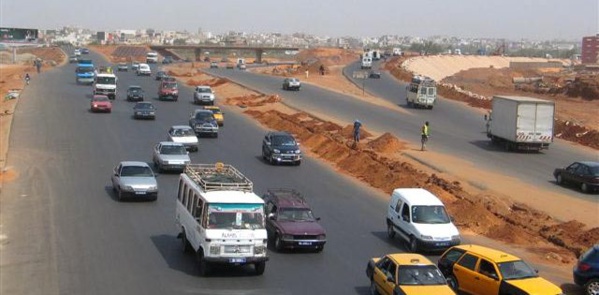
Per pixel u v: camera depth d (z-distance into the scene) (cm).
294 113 6600
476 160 4578
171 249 2394
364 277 2162
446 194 3391
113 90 7425
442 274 1891
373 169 3972
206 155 4412
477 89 11350
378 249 2523
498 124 5191
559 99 9831
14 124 5425
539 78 13175
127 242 2459
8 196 3134
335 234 2717
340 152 4519
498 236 2800
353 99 8025
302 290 2005
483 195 3441
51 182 3459
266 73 12594
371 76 11288
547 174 4244
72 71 11994
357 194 3512
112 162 4044
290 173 3975
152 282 2023
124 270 2133
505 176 4091
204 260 2066
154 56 16850
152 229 2658
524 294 1772
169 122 5872
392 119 6450
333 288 2038
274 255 2388
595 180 3697
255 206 2133
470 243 2681
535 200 3497
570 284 2183
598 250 2030
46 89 8275
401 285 1788
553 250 2619
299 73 12238
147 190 3084
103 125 5531
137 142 4781
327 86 9644
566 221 3108
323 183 3741
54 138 4828
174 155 3856
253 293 1955
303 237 2397
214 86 9381
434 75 15838
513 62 19962
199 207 2172
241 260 2078
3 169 3712
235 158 4375
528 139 4959
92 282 2008
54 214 2828
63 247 2367
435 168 4153
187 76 11175
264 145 4375
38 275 2062
